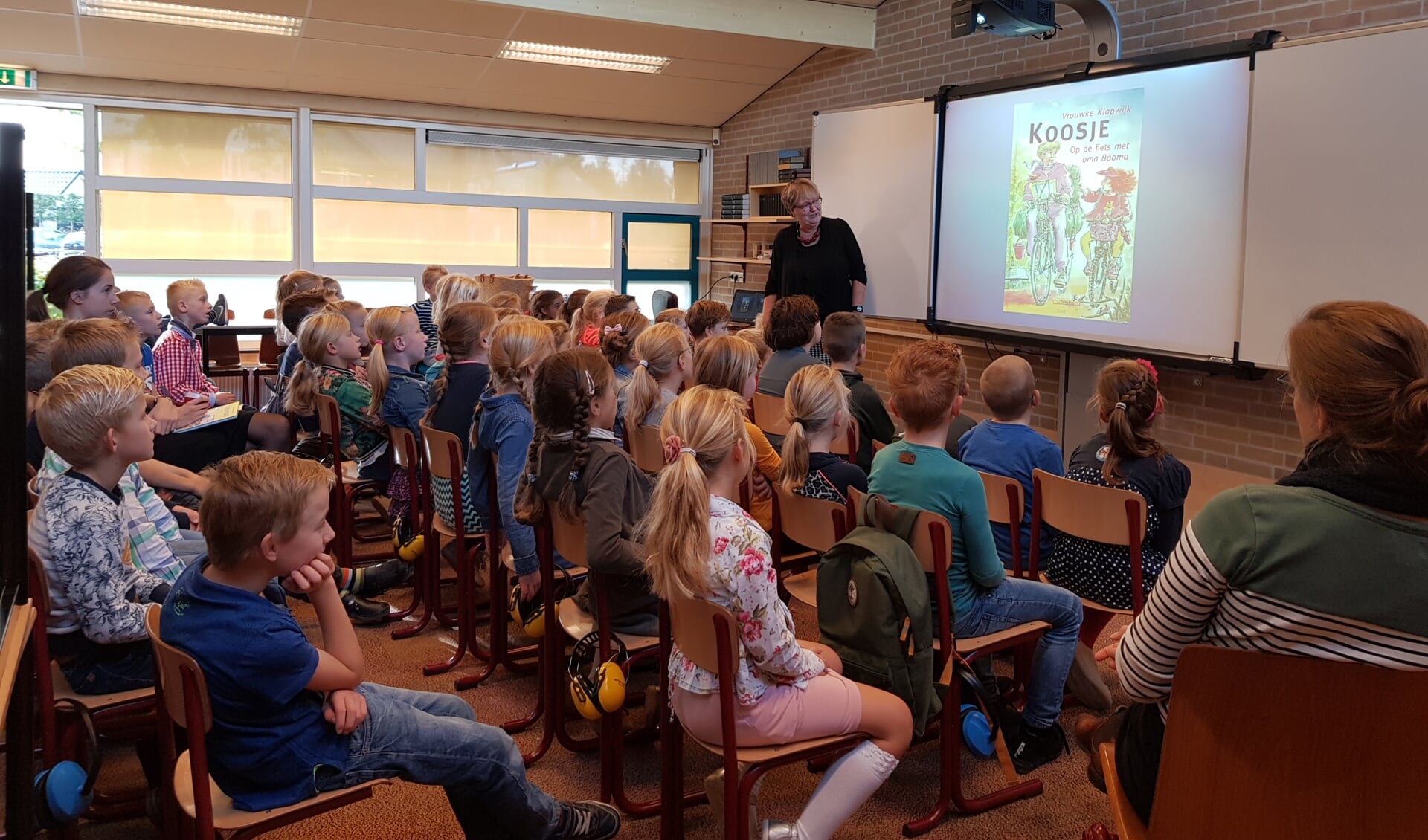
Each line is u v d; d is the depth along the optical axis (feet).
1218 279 14.96
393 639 11.28
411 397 11.75
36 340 9.07
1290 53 13.70
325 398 12.69
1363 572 3.87
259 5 21.06
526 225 29.73
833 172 23.09
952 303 20.24
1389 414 3.83
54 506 6.28
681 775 7.16
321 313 13.67
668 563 5.91
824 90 26.08
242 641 5.20
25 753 5.03
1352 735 3.92
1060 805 7.87
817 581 7.80
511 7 21.50
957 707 7.58
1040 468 9.57
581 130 29.63
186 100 24.80
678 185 31.89
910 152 21.02
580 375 7.74
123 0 20.59
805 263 19.57
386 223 27.94
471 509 10.45
